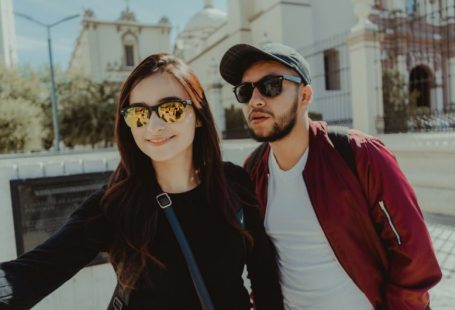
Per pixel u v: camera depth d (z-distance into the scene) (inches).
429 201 207.8
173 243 48.9
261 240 60.3
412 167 260.1
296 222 67.7
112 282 125.0
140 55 1708.9
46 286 42.3
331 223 63.7
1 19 1050.7
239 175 62.5
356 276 63.9
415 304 59.7
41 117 828.0
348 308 65.4
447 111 487.8
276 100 65.4
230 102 763.4
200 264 49.8
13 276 40.3
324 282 65.9
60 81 972.6
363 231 64.1
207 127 55.3
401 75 645.9
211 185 53.9
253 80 66.7
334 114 792.9
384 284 65.8
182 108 51.1
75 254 45.1
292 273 68.3
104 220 48.9
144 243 46.9
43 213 114.2
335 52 860.6
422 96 853.8
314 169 66.1
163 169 53.8
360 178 63.0
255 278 63.0
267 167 73.4
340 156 64.4
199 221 51.9
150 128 49.5
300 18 839.7
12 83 831.7
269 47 67.2
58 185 116.3
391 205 59.9
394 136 339.3
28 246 111.9
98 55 1637.6
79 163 121.5
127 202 49.1
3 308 38.2
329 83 866.1
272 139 66.7
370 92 358.3
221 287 50.7
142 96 50.7
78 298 121.0
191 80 52.7
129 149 53.2
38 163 116.7
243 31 960.9
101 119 957.8
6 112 666.2
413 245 58.5
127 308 48.6
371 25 362.6
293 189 68.6
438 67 848.9
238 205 55.4
